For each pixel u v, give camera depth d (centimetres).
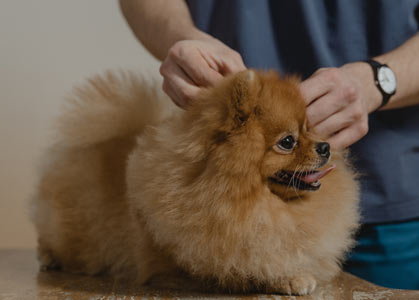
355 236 104
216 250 79
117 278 92
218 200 79
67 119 103
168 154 81
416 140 101
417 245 102
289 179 82
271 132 80
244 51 104
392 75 90
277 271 81
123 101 101
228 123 79
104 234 95
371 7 101
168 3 102
